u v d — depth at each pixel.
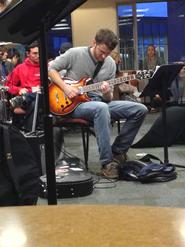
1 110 3.96
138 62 9.98
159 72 3.38
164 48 10.11
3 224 0.62
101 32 3.63
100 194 3.07
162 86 3.52
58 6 1.38
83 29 9.48
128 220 0.62
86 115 3.52
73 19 9.43
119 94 5.52
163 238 0.55
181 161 3.94
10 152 1.65
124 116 3.67
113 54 7.16
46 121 1.60
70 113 3.59
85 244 0.54
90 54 3.71
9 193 1.64
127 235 0.56
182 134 4.66
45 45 1.54
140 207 0.68
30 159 1.71
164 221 0.61
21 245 0.55
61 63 3.70
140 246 0.53
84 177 3.09
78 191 3.02
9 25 1.37
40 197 2.78
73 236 0.56
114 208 0.68
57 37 9.29
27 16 1.37
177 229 0.57
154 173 3.29
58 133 3.91
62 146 4.15
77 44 9.50
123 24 9.79
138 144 4.61
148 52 10.00
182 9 10.08
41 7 1.35
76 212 0.66
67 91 3.54
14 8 1.30
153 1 9.72
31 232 0.58
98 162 4.04
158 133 4.58
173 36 10.11
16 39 1.50
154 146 4.61
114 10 9.48
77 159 3.89
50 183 1.63
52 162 1.62
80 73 3.72
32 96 4.03
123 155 3.71
